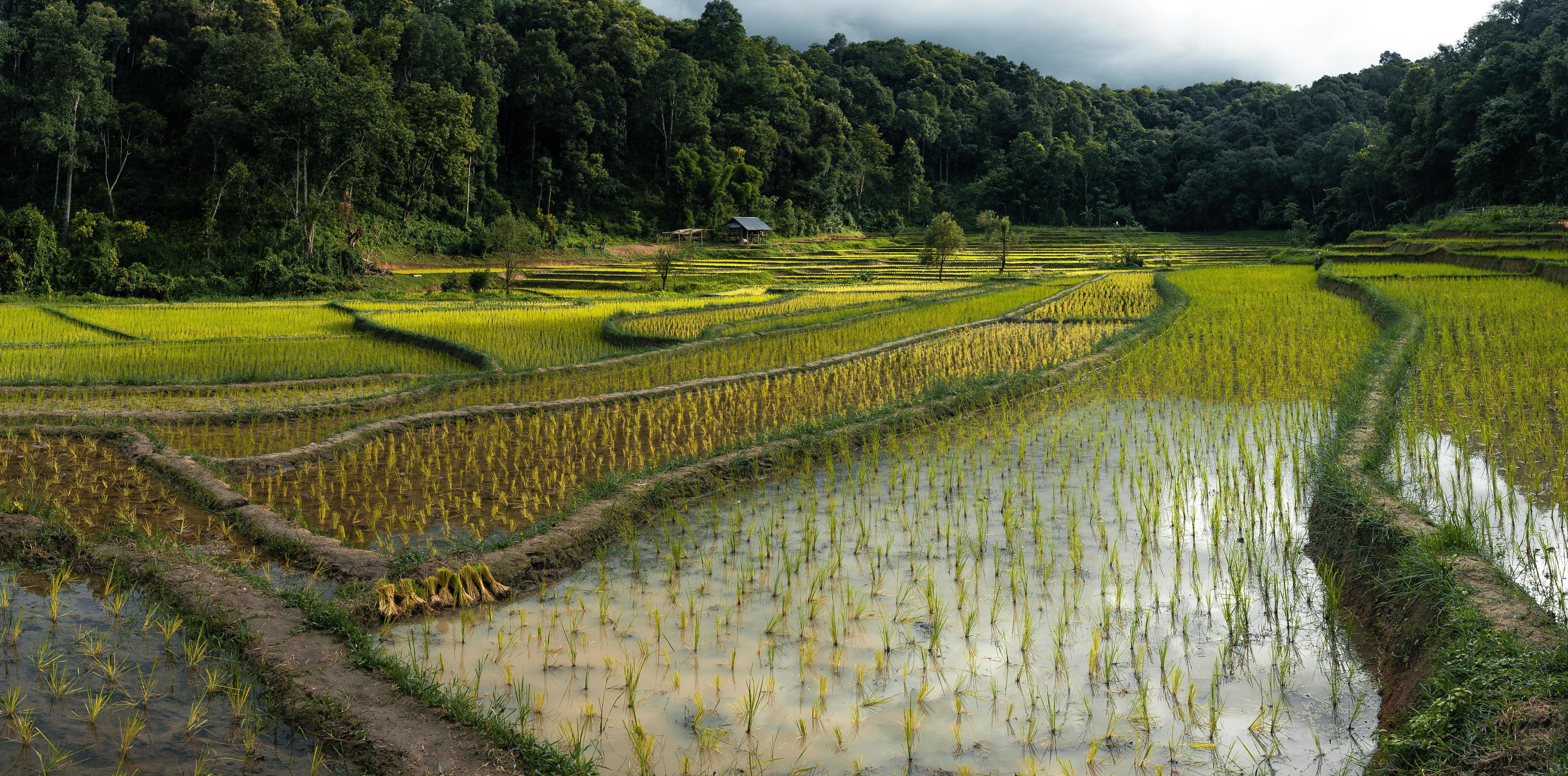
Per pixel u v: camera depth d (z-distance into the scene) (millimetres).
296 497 9477
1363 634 6266
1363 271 36812
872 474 10508
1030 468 10594
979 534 8367
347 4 74562
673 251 75312
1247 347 18484
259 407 13953
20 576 7023
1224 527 8406
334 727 4926
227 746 4805
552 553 7523
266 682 5395
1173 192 120688
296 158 51062
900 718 5285
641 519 8766
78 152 51812
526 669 5820
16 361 19547
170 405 14438
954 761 4848
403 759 4633
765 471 10438
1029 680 5711
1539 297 23922
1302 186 105500
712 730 5121
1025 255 76938
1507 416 11375
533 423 13188
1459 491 8648
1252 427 12125
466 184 70125
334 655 5691
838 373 17734
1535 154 60625
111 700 5246
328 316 32094
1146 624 6453
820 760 4855
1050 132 126125
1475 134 68875
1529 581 6473
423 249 64438
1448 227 52719
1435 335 17672
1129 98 160125
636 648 6141
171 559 7137
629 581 7324
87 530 8141
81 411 12852
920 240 98062
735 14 105875
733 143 96000
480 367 19484
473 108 71375
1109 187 117062
